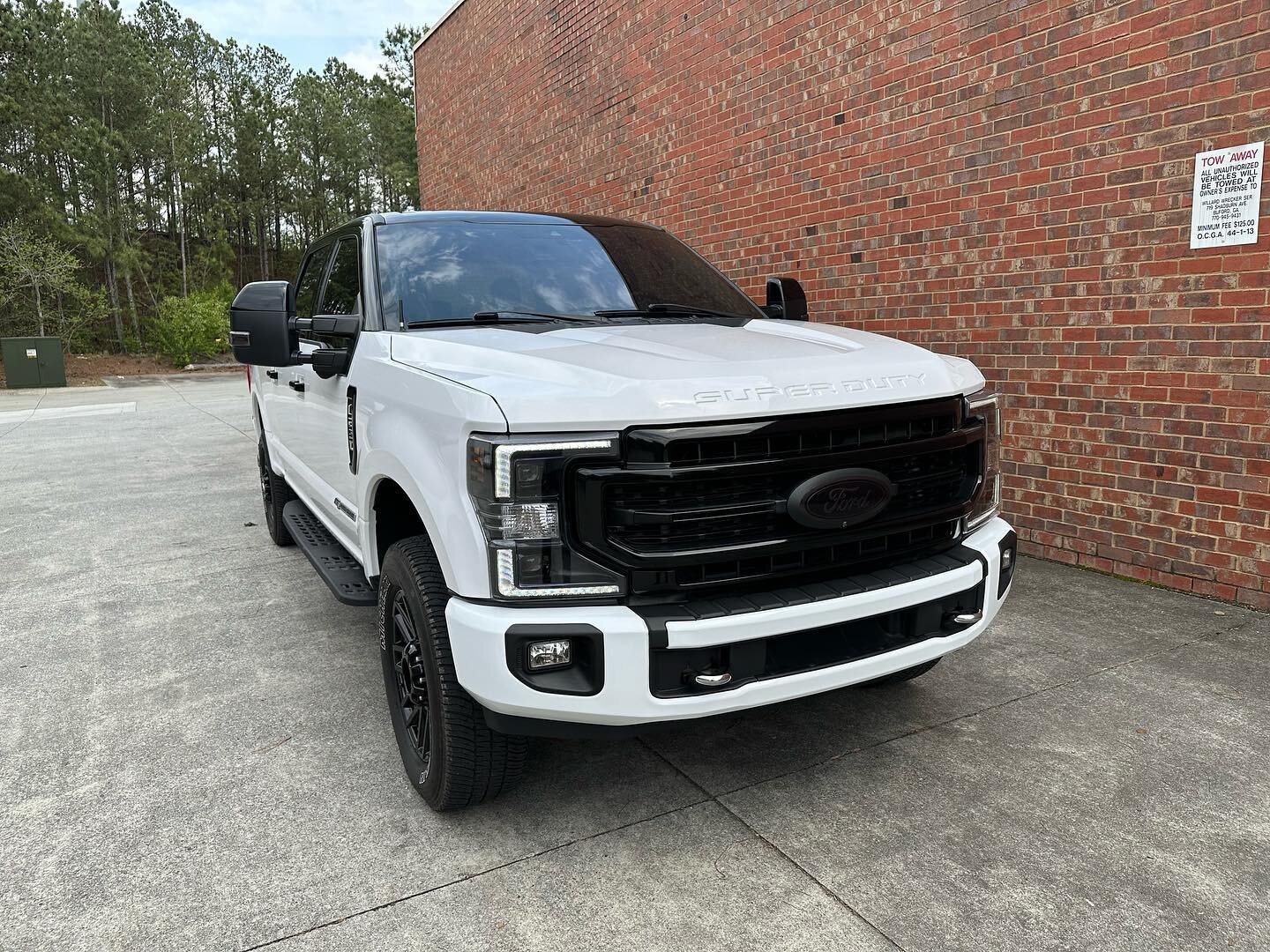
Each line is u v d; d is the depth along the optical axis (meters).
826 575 2.52
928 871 2.39
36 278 33.06
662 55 8.02
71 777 2.98
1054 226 4.87
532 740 3.21
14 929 2.21
